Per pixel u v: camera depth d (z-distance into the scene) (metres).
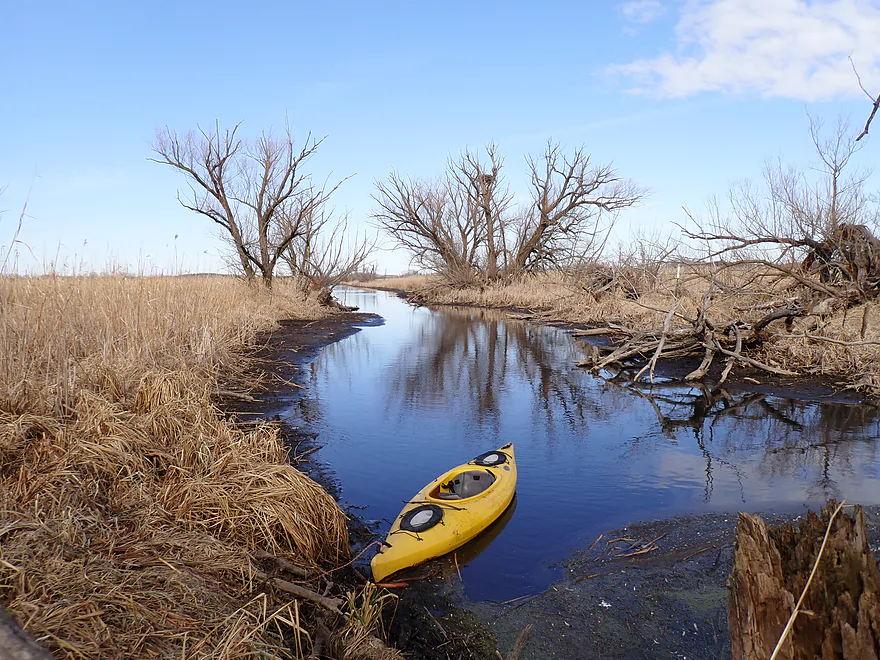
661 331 13.19
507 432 8.75
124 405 5.98
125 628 2.96
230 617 3.31
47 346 6.75
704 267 15.01
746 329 12.35
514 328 23.00
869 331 11.14
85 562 3.42
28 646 1.53
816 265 13.72
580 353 16.52
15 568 2.96
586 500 6.18
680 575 4.55
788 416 9.19
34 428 4.77
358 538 5.25
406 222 38.50
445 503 5.47
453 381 12.55
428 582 4.60
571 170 34.03
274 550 4.42
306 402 10.01
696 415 9.59
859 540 2.43
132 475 4.68
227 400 9.41
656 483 6.62
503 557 4.99
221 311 14.38
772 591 2.50
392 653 3.49
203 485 4.73
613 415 9.74
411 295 44.72
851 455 7.36
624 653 3.68
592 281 24.22
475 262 40.06
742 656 2.61
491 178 36.72
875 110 2.10
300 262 28.72
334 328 21.00
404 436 8.45
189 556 3.92
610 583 4.49
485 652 3.73
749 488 6.37
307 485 5.03
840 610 2.30
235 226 21.78
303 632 3.49
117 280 10.21
